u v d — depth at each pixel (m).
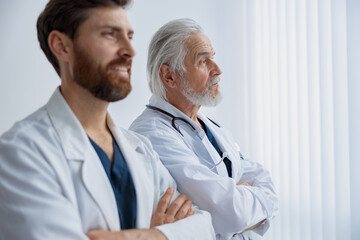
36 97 2.41
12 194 0.76
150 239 0.90
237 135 2.86
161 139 1.39
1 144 0.81
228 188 1.27
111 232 0.86
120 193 0.96
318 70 2.33
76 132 0.91
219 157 1.52
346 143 2.23
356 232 2.19
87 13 0.88
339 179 2.24
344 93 2.23
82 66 0.88
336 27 2.23
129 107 2.64
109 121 1.04
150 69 1.60
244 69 2.82
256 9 2.72
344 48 2.21
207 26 2.87
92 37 0.88
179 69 1.52
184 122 1.52
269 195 1.55
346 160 2.22
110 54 0.89
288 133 2.48
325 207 2.30
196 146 1.49
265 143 2.65
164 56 1.54
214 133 1.63
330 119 2.28
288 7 2.47
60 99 0.94
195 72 1.51
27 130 0.86
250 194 1.33
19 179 0.77
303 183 2.42
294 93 2.47
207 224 1.06
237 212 1.25
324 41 2.28
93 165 0.91
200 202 1.26
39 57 2.41
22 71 2.38
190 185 1.27
